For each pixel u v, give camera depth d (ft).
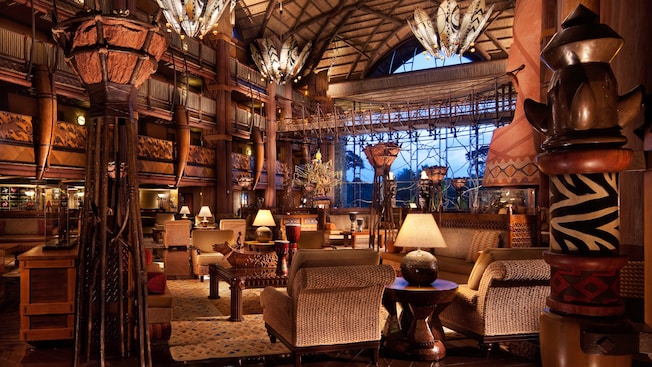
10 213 42.80
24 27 41.78
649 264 4.73
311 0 68.69
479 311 13.66
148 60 7.09
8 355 14.16
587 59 3.84
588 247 3.90
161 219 51.49
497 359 13.62
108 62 6.77
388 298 13.75
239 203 70.69
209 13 29.55
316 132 68.59
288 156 78.79
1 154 34.30
